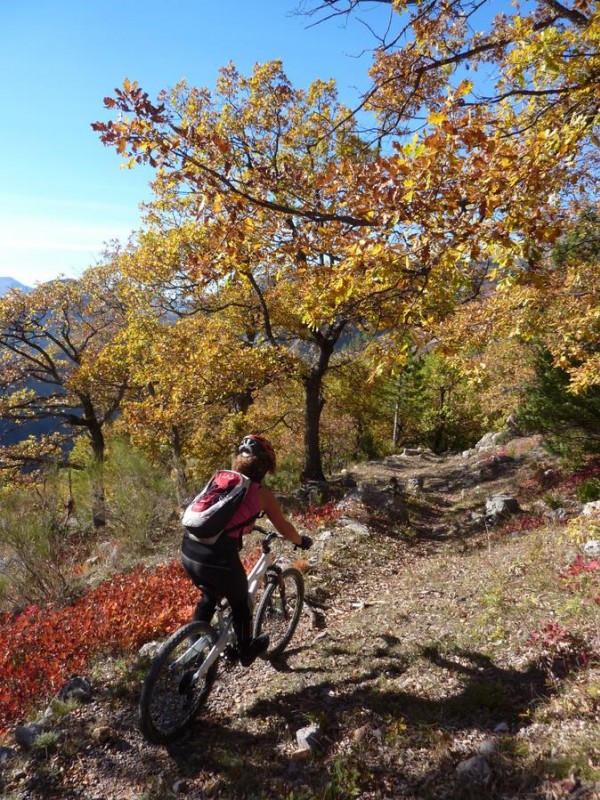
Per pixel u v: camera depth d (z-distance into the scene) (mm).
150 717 3807
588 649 4504
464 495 18172
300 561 8336
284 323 18188
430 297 5199
